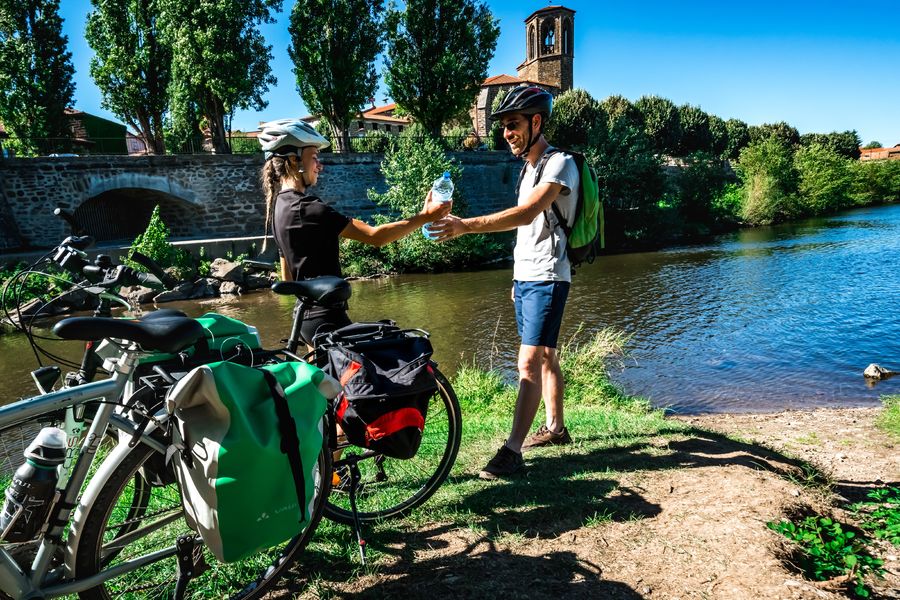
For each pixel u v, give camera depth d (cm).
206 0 3000
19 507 176
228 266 2298
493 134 3984
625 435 438
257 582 220
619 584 232
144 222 2983
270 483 178
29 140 3130
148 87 3425
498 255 2989
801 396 875
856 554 263
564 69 7106
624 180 3538
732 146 7444
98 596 194
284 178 286
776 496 309
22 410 171
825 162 5453
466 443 423
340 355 243
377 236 284
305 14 3378
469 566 245
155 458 201
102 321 172
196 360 213
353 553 253
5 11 3066
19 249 2347
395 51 3834
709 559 246
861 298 1622
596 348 921
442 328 1538
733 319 1473
